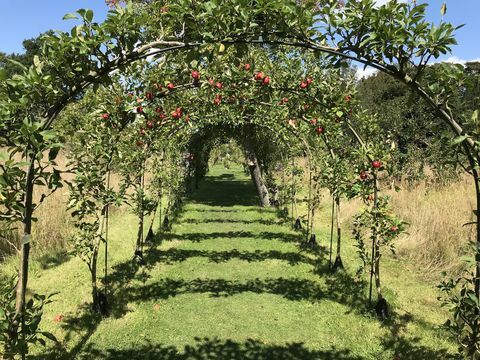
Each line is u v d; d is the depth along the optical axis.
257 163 14.99
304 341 4.73
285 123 9.05
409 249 7.79
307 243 8.98
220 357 4.36
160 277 6.87
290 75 5.75
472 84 2.76
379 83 24.95
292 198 11.41
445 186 11.59
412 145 14.58
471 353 2.94
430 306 5.60
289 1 2.79
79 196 5.04
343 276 6.78
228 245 9.09
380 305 5.24
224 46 2.96
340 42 2.93
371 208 5.39
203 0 2.98
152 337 4.78
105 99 5.23
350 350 4.52
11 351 2.40
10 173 2.35
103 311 5.27
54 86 2.69
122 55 2.88
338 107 5.43
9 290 2.74
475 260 2.70
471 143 2.66
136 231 9.95
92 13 2.67
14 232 7.44
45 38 2.64
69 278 6.47
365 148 5.28
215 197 17.44
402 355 4.33
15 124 2.48
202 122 10.39
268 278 6.92
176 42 3.01
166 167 10.66
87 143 5.14
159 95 5.35
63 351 4.33
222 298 6.02
